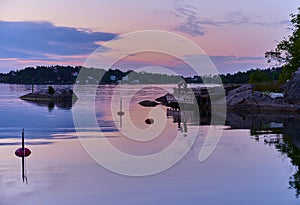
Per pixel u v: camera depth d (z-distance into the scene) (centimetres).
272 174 1042
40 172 1061
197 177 1012
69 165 1152
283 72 4072
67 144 1540
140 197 848
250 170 1090
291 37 4047
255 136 1788
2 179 988
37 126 2206
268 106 3566
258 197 846
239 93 3812
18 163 1178
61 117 2817
